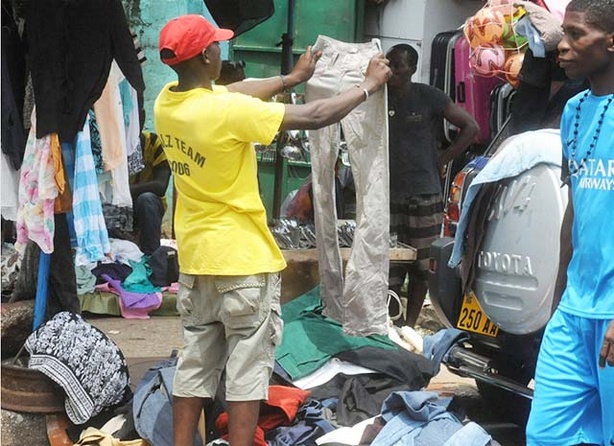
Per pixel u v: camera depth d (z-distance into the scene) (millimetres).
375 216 5855
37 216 5758
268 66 10695
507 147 5156
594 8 3764
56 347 5426
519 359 5598
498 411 6254
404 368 5734
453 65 9742
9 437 5453
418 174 7641
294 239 7352
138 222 8734
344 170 8141
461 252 5422
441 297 5898
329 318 6188
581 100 3893
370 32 10836
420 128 7656
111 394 5523
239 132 4566
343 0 10742
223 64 8125
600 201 3738
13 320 6504
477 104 9445
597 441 3895
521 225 5082
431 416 4945
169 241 8906
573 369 3848
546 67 6109
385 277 5910
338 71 5969
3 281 7453
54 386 5441
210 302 4809
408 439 4816
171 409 5203
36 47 5645
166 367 5527
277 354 5863
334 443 4945
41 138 5676
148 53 9727
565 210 4461
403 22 10547
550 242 4941
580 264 3846
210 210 4707
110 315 8320
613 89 3807
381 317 5922
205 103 4590
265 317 4773
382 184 5867
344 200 8250
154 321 8250
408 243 7734
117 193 6176
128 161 6590
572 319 3854
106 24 5691
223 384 5418
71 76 5703
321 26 10758
